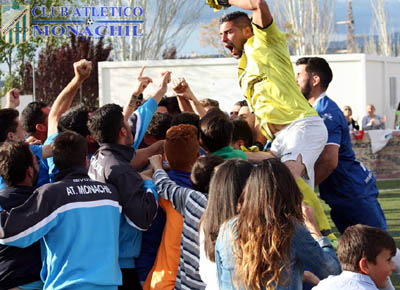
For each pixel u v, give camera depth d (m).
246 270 3.53
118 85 23.62
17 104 7.23
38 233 4.22
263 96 5.70
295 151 5.54
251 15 5.91
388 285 5.08
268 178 3.61
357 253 4.08
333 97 23.23
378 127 21.50
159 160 5.14
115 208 4.51
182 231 4.54
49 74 33.84
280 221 3.55
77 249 4.30
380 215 6.91
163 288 4.54
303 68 6.52
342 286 4.03
